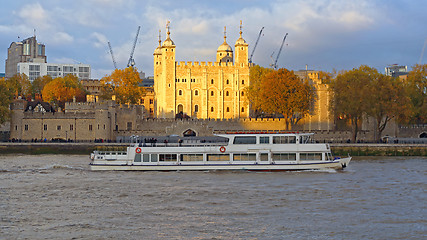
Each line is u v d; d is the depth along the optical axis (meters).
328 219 52.03
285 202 59.22
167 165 80.94
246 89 182.75
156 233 47.16
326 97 164.62
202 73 187.25
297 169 81.06
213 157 81.12
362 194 63.84
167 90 185.62
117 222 50.62
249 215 53.34
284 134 81.06
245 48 192.75
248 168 80.62
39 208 56.06
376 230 48.44
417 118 142.38
